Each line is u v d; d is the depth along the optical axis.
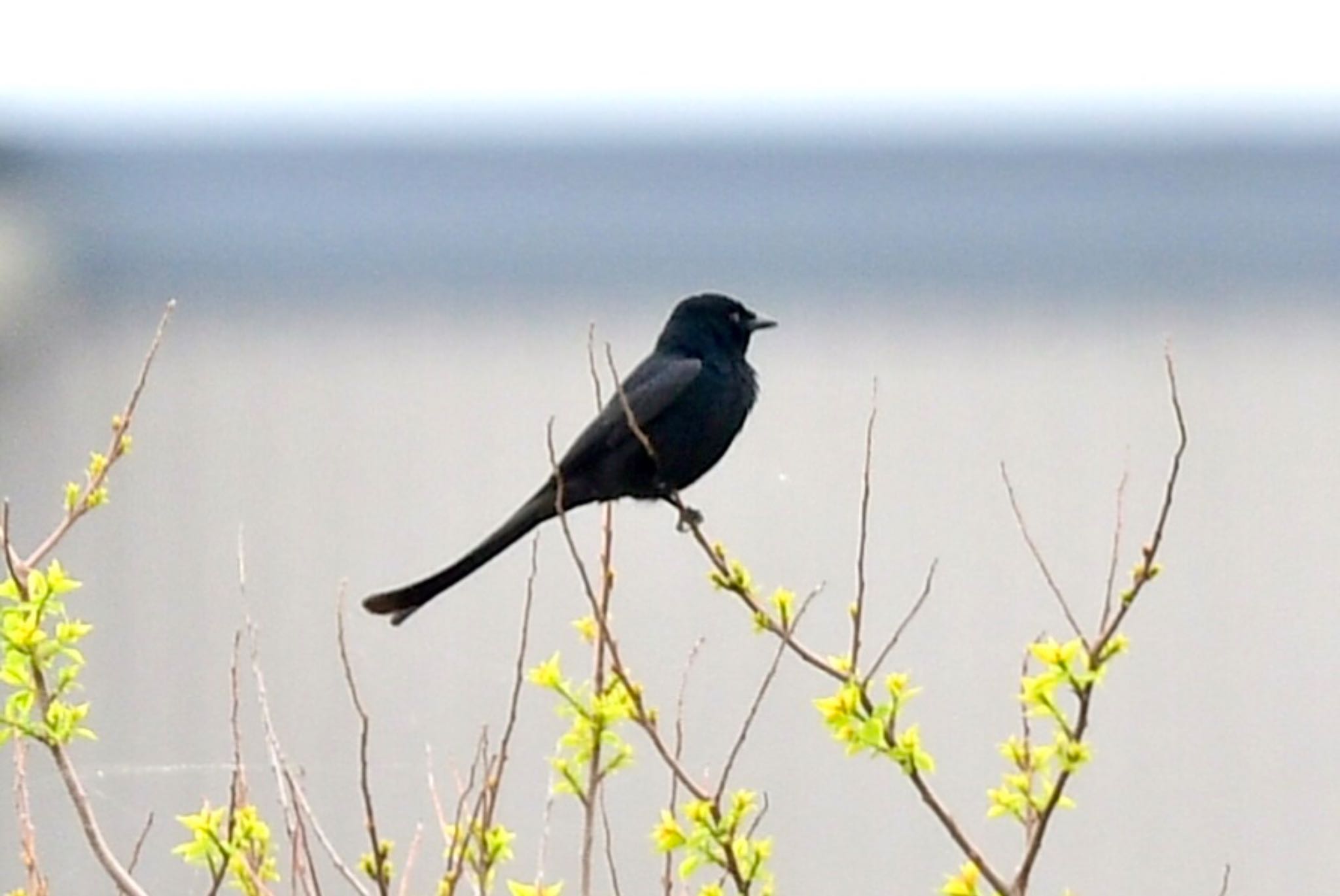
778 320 17.23
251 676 14.02
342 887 11.91
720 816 7.55
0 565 13.51
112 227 17.91
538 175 19.20
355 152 19.17
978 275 17.91
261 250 18.00
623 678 7.80
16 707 7.78
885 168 19.69
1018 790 7.40
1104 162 19.61
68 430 15.69
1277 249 18.25
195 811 13.02
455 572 11.13
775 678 13.88
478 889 7.56
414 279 17.89
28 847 8.07
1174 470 7.50
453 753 13.44
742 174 19.41
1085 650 7.25
